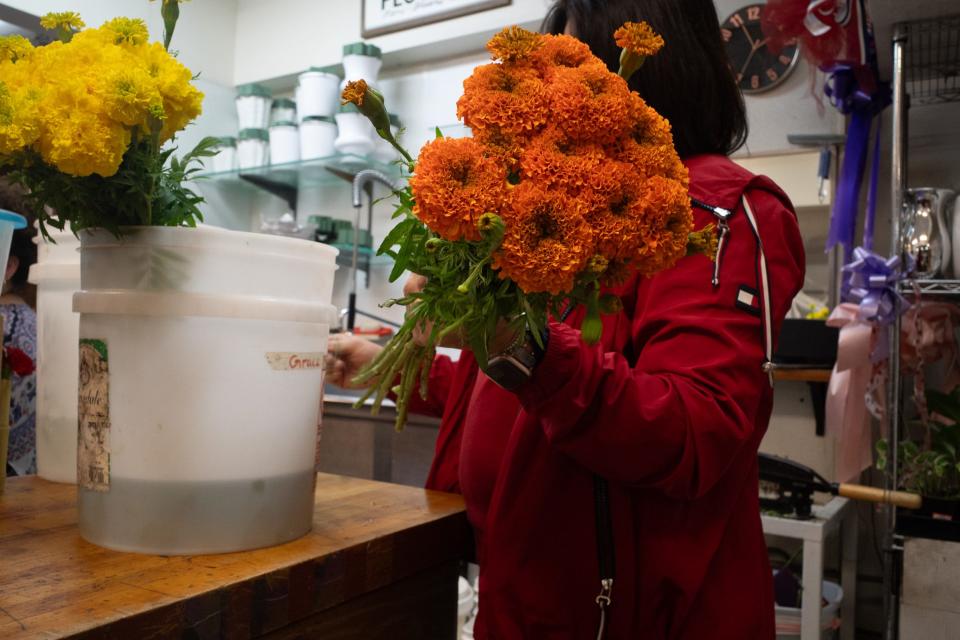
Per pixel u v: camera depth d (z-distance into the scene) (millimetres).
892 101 2152
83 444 750
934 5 1880
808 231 2449
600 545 800
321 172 3248
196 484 711
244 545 731
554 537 822
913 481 1877
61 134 625
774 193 845
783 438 2320
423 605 897
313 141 3105
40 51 688
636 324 809
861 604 2303
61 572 653
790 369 2129
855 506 2227
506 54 613
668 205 582
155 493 710
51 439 1026
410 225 663
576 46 646
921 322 1927
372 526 842
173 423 708
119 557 702
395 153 3162
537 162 569
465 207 546
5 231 888
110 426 723
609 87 600
